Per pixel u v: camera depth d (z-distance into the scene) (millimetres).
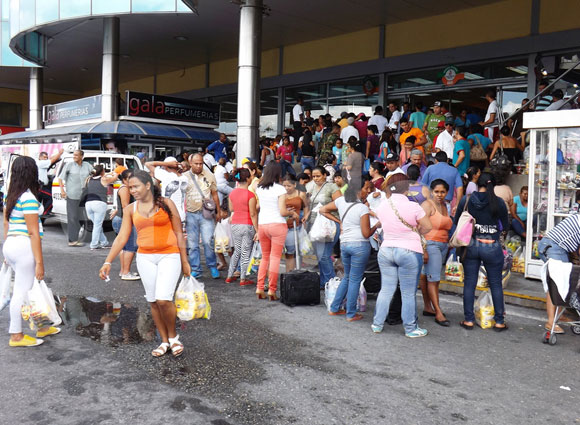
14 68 26234
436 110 12289
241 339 5324
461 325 5930
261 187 6848
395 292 5988
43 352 4844
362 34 17156
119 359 4691
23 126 32250
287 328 5730
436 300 6051
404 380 4340
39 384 4117
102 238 11172
